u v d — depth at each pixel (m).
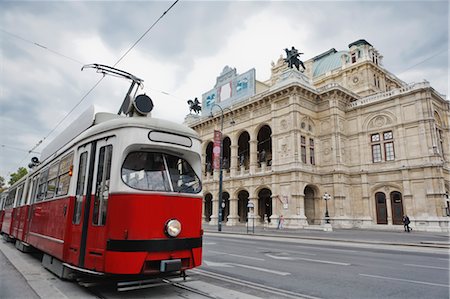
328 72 53.44
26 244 12.02
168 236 6.32
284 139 38.09
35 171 12.41
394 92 36.31
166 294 6.61
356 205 37.47
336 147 38.03
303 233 27.69
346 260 11.97
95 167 7.00
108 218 6.16
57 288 6.98
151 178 6.60
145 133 6.74
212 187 47.25
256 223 40.00
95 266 6.21
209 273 9.12
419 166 32.78
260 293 6.89
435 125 33.97
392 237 23.58
